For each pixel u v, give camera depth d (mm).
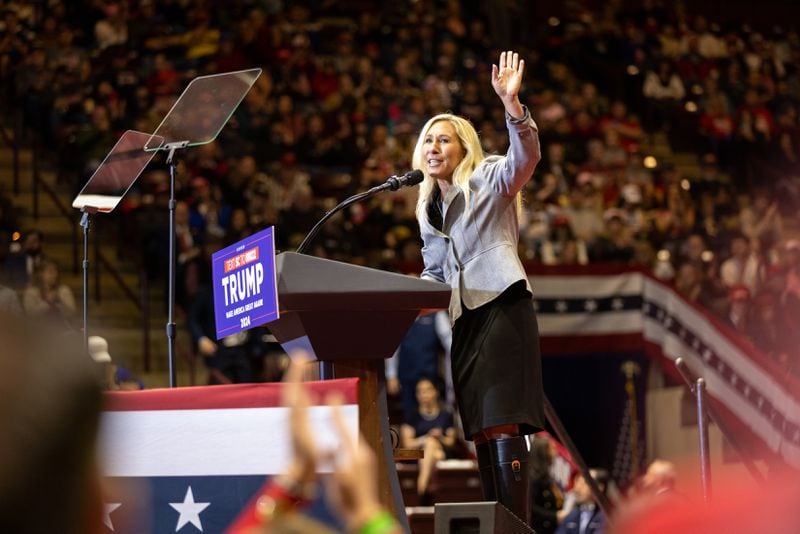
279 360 14930
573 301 16734
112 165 6262
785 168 25812
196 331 14578
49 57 20875
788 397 16469
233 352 14633
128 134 6230
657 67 27719
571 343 16672
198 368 16547
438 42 25219
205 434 4340
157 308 17328
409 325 4785
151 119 19750
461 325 5445
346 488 1760
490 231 5438
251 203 18312
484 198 5422
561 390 19312
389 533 1726
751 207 22938
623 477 17906
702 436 7145
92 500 1336
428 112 22719
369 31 25547
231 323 4922
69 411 1304
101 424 1335
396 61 24297
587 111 24859
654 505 1856
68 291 14680
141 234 17719
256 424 4305
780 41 30969
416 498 13258
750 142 25750
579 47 28281
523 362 5328
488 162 5516
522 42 28266
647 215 21641
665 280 16953
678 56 28531
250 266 4730
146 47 22484
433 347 13953
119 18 22234
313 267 4633
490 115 23641
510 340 5328
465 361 5418
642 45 28312
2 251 15312
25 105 19734
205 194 18188
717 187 23188
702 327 16828
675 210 22266
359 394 4727
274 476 4258
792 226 23703
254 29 22766
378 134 21156
